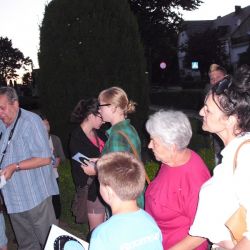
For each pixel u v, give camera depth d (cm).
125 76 673
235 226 182
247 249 173
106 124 486
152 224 223
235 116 192
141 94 688
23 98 3394
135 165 226
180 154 255
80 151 393
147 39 3181
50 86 679
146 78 702
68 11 668
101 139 412
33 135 370
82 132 399
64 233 273
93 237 217
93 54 663
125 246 210
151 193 267
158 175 273
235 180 182
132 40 685
